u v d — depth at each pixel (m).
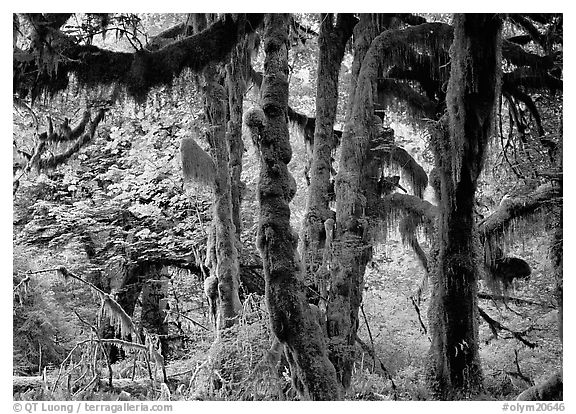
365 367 13.03
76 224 18.80
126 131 19.48
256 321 12.85
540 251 16.88
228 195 14.27
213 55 11.46
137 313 22.64
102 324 17.56
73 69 11.32
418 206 14.09
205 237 17.70
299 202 21.05
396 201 14.18
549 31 15.23
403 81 16.58
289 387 12.02
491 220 14.06
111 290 18.59
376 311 18.98
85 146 19.94
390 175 15.96
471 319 11.23
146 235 18.16
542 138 15.95
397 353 16.19
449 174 11.17
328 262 12.52
